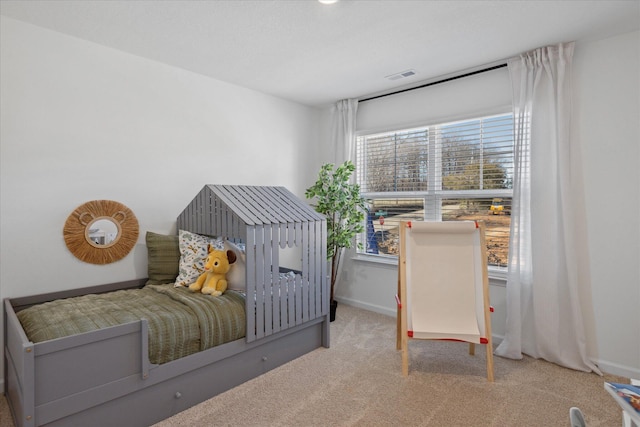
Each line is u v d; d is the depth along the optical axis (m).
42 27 2.31
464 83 3.17
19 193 2.26
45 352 1.52
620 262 2.41
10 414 1.96
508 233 2.98
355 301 4.01
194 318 2.07
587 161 2.51
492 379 2.32
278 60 2.85
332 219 3.58
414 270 2.54
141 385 1.82
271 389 2.23
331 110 4.22
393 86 3.48
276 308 2.45
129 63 2.71
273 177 3.83
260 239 2.34
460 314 2.43
